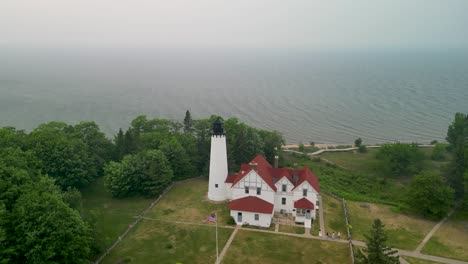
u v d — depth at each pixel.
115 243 56.59
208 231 61.41
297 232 61.59
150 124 103.88
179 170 84.44
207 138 94.50
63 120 155.38
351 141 144.00
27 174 53.78
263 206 63.97
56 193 52.19
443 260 54.47
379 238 45.22
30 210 44.44
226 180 72.75
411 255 55.66
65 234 44.47
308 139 146.62
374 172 104.38
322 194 79.25
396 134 151.25
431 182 70.19
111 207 70.50
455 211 72.75
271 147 100.88
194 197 75.31
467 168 76.06
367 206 74.38
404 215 70.75
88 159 79.06
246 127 98.31
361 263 45.75
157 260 52.62
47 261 42.12
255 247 56.53
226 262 52.38
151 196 75.19
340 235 60.91
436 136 147.75
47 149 71.50
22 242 42.53
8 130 75.31
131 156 78.62
